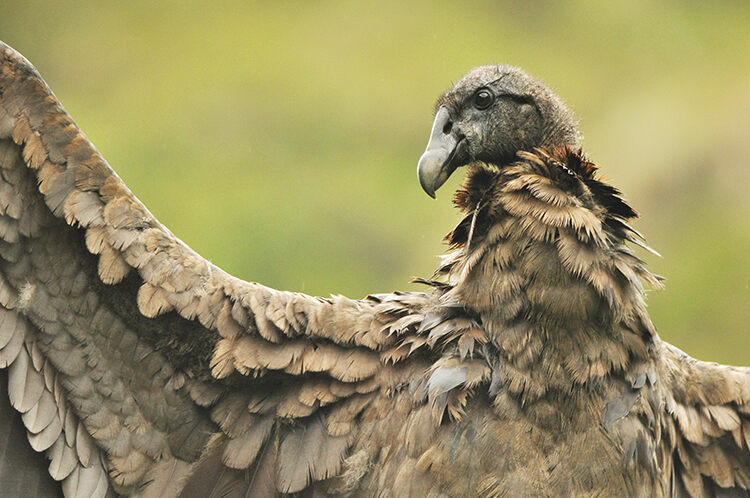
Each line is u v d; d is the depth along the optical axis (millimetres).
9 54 9359
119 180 9656
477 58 28203
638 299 9977
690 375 11219
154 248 9633
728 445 11250
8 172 9422
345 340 10086
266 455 10094
